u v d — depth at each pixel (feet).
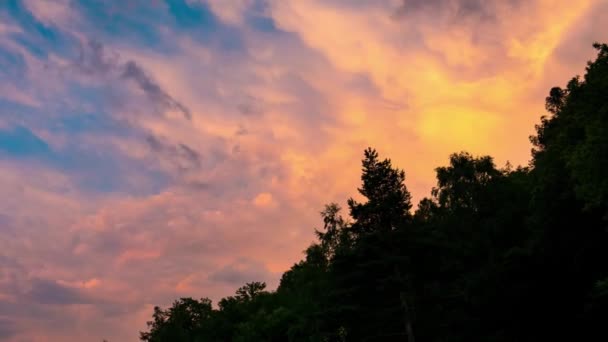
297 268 201.36
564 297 127.13
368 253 125.80
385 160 142.10
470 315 143.84
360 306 124.16
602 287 102.17
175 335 359.46
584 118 103.24
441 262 135.95
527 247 132.16
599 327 121.08
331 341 157.89
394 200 135.03
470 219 171.83
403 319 126.62
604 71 101.55
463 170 179.93
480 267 151.02
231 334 315.37
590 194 94.99
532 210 137.18
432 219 179.93
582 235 118.01
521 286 130.52
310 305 162.30
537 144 155.33
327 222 163.53
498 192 171.63
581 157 95.55
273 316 251.19
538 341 130.72
